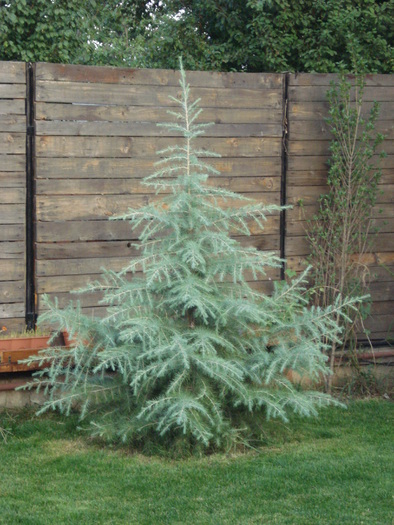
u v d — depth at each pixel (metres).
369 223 7.21
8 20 10.83
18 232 6.43
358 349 7.36
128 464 5.12
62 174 6.48
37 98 6.36
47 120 6.40
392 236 7.46
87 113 6.50
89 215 6.57
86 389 5.46
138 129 6.66
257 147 7.05
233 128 6.95
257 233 7.12
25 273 6.49
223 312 5.25
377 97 7.35
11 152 6.36
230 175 6.98
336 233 7.08
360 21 11.46
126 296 5.42
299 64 11.89
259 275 7.13
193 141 6.83
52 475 4.90
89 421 5.93
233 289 5.52
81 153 6.51
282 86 7.10
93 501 4.46
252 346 5.56
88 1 12.05
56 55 11.30
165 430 5.05
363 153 7.05
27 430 5.86
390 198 7.43
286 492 4.61
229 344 5.27
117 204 6.65
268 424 5.75
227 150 6.95
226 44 12.66
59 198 6.49
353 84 7.26
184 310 5.22
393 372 7.46
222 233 5.27
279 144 7.12
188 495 4.55
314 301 7.25
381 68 11.33
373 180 7.32
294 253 7.24
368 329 7.48
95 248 6.62
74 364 6.12
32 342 6.27
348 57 11.30
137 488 4.67
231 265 5.35
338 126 7.18
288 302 6.12
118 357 5.15
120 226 6.67
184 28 13.06
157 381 5.39
